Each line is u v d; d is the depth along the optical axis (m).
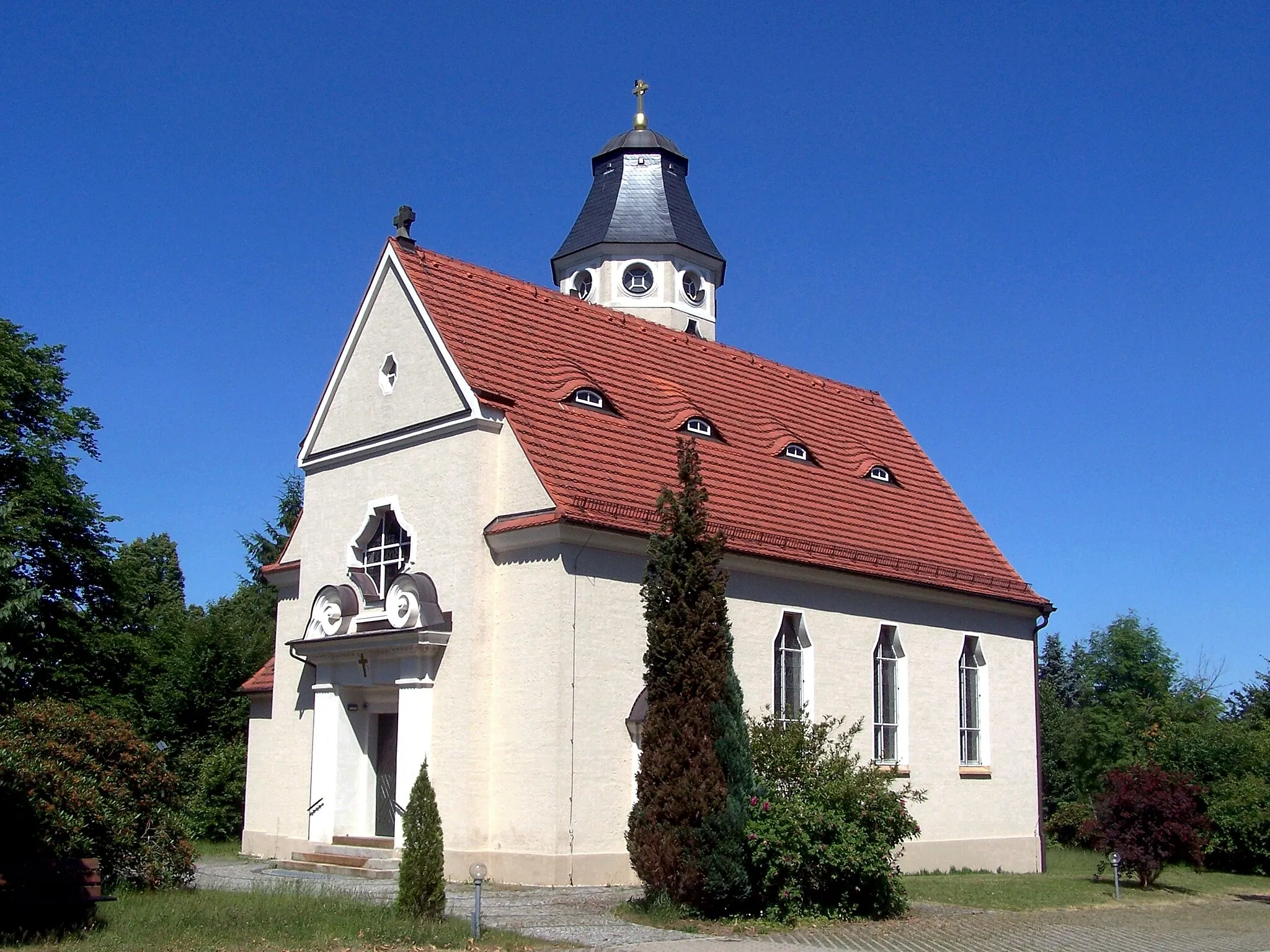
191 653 40.06
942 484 35.78
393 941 14.53
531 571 22.92
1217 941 18.47
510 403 24.52
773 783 19.09
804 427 33.19
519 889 21.22
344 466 27.09
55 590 38.59
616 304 37.75
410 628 23.31
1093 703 60.19
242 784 34.06
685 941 15.92
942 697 30.45
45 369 39.06
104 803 17.61
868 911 19.14
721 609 18.67
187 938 14.16
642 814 18.34
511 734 22.64
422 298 25.81
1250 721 46.38
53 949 13.29
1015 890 24.62
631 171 38.91
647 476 25.42
